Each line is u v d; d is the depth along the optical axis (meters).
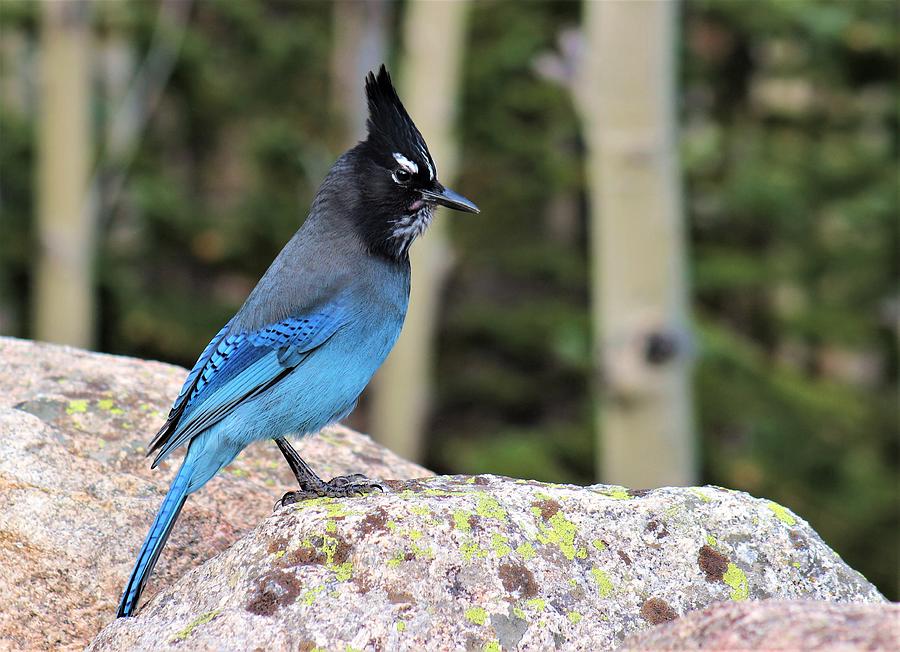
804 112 19.69
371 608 4.88
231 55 23.50
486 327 20.19
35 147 19.97
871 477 16.88
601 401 11.88
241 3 22.88
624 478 11.62
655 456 11.56
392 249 7.25
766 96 20.41
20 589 5.77
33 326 19.80
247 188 22.64
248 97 23.30
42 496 6.00
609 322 11.53
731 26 19.16
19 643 5.69
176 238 20.80
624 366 11.45
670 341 11.41
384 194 7.15
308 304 6.84
